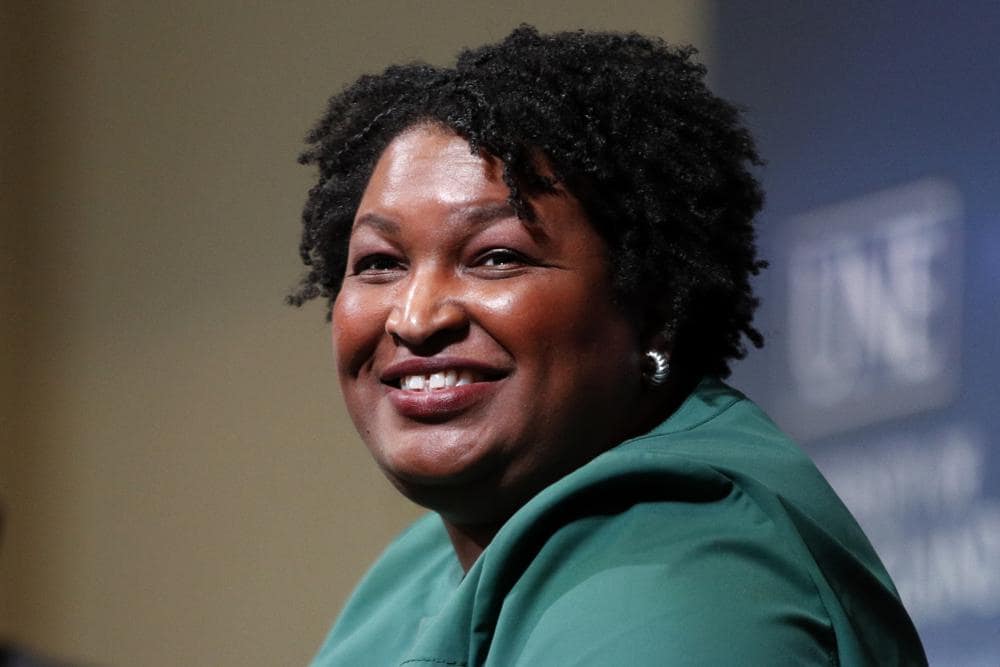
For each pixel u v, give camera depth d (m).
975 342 10.73
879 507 11.11
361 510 14.38
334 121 6.22
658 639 4.53
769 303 11.53
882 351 11.10
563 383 5.32
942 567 10.85
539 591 5.00
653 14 12.31
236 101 14.97
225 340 15.08
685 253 5.62
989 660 10.64
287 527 14.74
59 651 15.81
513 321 5.25
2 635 15.53
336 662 6.69
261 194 14.84
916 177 11.00
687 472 5.02
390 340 5.43
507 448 5.32
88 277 15.84
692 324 5.81
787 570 4.95
